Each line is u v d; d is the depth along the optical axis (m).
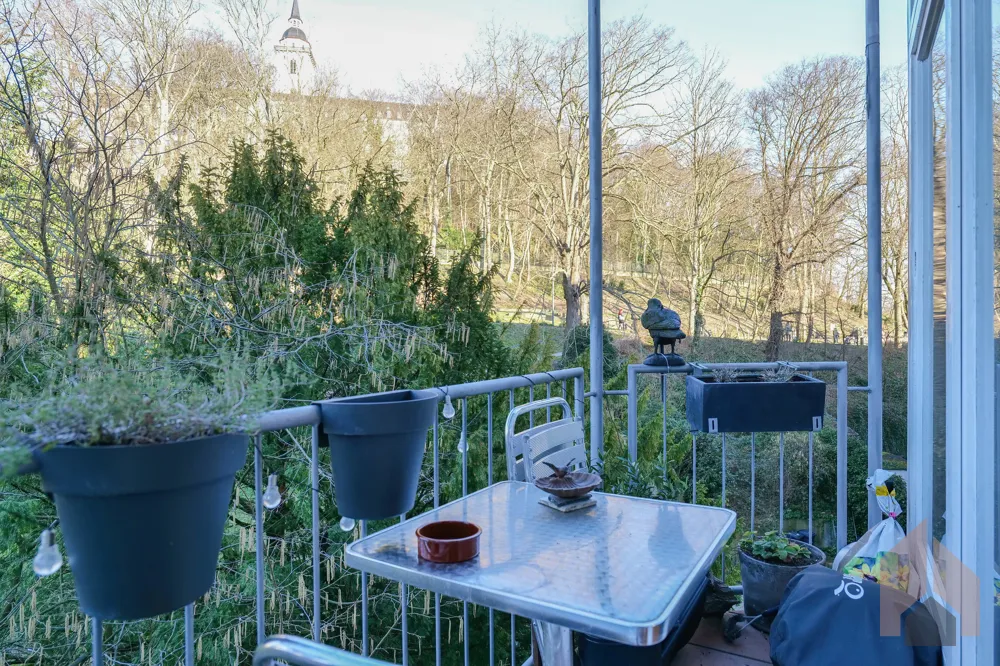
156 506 0.94
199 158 9.25
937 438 2.09
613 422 6.45
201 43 12.08
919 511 2.45
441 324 6.09
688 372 2.79
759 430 2.51
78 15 6.89
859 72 15.98
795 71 16.53
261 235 5.70
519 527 1.49
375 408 1.42
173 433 0.97
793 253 16.78
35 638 4.80
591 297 2.79
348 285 5.63
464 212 18.25
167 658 4.81
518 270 18.86
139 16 9.75
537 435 2.02
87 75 6.12
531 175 17.84
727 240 17.30
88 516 0.92
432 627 5.27
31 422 0.90
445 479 5.58
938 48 2.11
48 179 5.30
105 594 0.94
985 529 1.44
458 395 1.85
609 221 17.58
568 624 1.05
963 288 1.61
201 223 5.88
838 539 2.56
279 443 5.34
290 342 5.35
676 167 17.39
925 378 2.35
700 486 6.41
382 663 0.74
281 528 5.31
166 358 4.64
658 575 1.20
